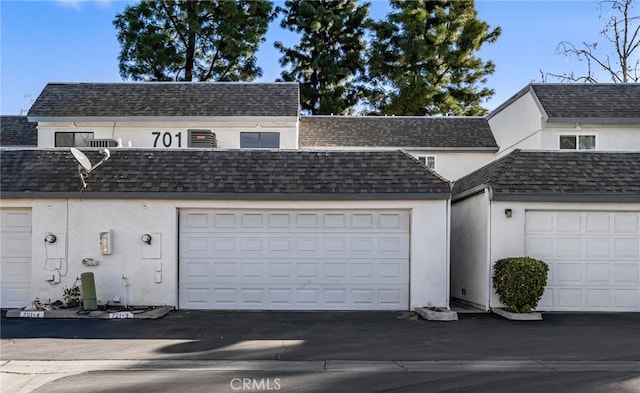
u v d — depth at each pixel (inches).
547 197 522.3
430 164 861.2
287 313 511.5
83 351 368.5
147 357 354.6
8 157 557.0
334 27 1493.6
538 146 734.5
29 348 375.6
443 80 1427.2
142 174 534.0
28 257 532.1
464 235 599.5
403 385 298.2
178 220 530.9
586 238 533.3
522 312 492.7
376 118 943.0
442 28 1384.1
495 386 297.1
